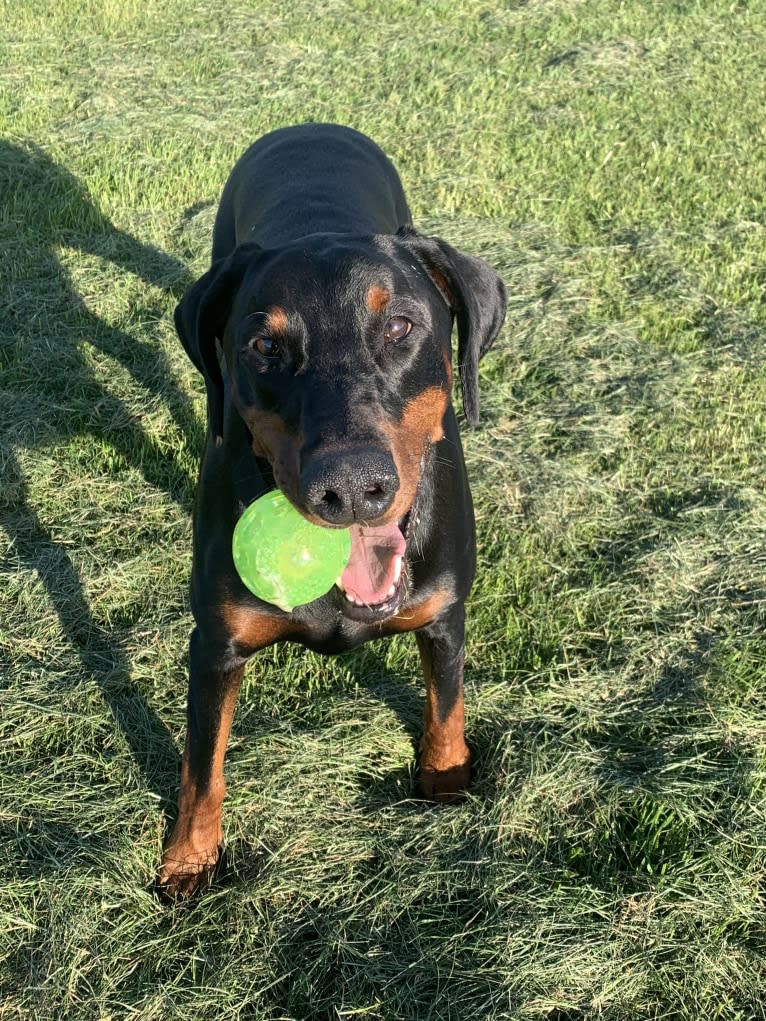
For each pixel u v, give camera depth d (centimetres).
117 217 170
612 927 70
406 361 66
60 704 88
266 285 67
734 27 269
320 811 80
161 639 95
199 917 73
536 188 183
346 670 93
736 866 74
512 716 87
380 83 232
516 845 77
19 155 190
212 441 76
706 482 114
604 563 104
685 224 169
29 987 67
